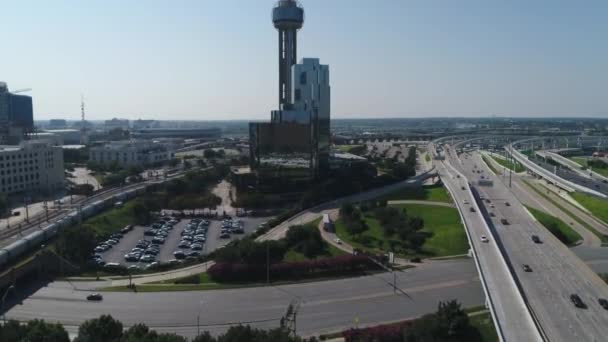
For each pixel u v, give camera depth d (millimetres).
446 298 140375
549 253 159375
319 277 158875
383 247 191875
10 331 98438
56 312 132125
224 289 148875
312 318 127625
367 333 114812
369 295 143250
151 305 136625
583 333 100688
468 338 113812
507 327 102312
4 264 161000
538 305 115188
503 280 131750
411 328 114875
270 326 123312
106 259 187250
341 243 197125
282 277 158375
